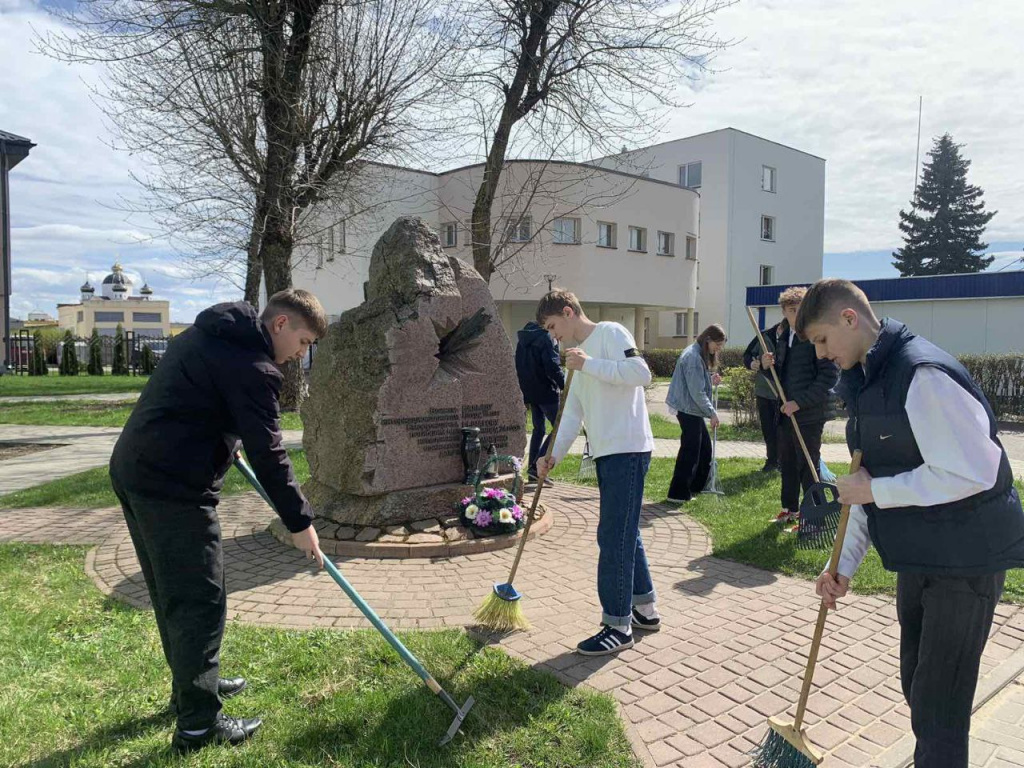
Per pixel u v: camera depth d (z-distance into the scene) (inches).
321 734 104.5
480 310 241.6
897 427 78.5
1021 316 712.4
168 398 95.2
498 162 514.3
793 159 1317.7
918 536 78.2
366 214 683.4
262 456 97.4
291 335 105.0
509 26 486.3
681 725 110.2
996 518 75.8
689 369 253.8
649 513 248.7
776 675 127.6
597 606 158.2
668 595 168.7
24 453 403.9
